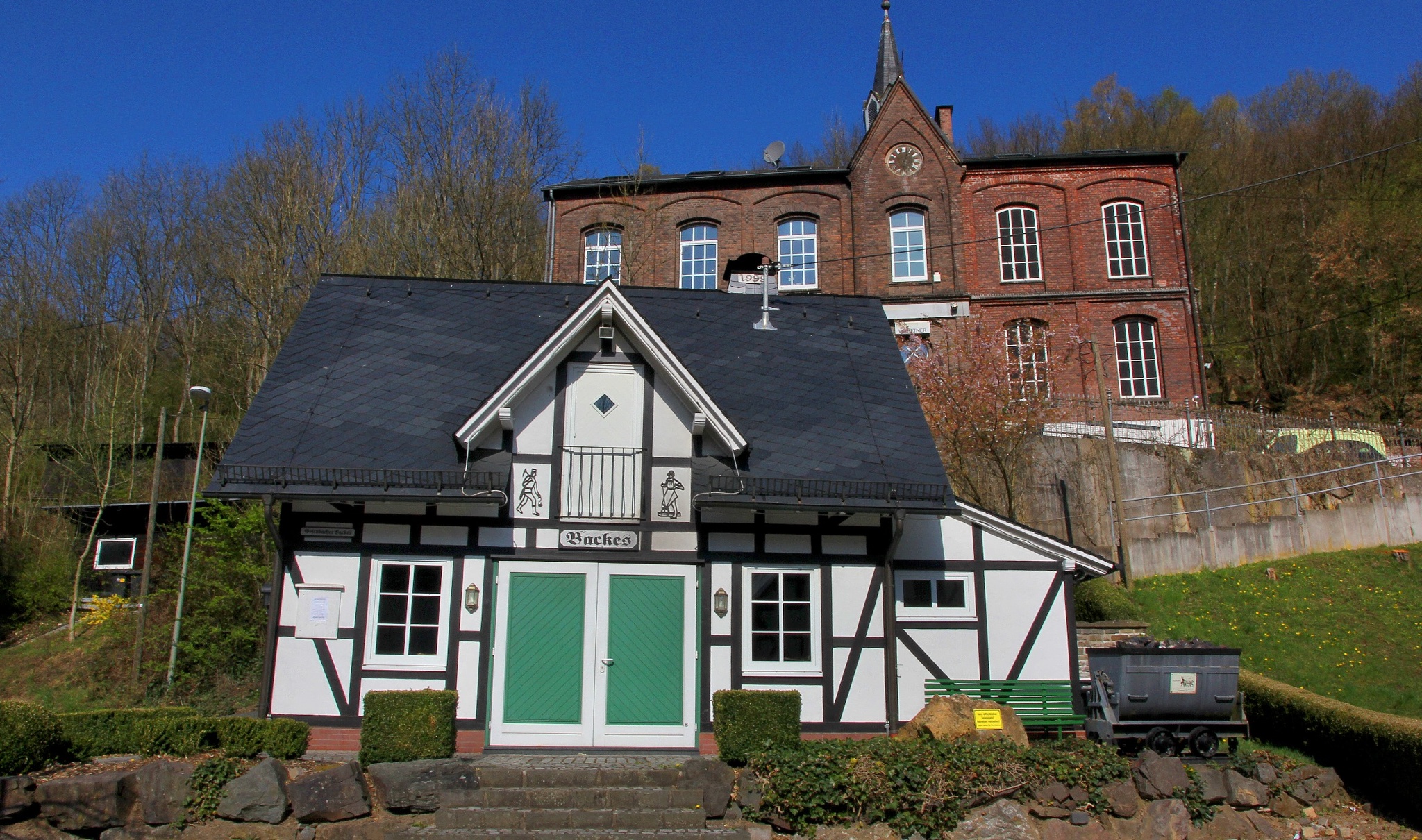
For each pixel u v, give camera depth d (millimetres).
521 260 29062
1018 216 28125
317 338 14086
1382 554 18422
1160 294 27250
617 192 29109
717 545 12023
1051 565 12367
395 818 9266
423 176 28641
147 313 33594
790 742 10398
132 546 22562
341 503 11445
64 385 32000
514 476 11961
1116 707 11273
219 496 10922
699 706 11539
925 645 12047
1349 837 9773
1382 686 13852
